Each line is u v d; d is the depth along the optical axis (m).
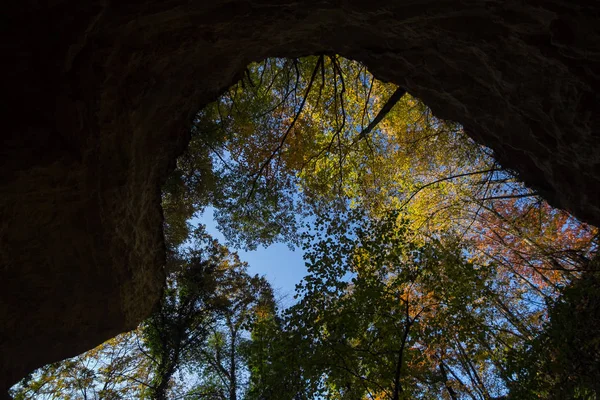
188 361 16.78
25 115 4.78
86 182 5.85
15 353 6.63
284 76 14.94
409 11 6.10
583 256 13.44
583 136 5.96
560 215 15.08
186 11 5.57
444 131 14.79
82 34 4.60
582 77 5.30
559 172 7.34
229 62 8.02
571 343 8.92
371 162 16.42
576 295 9.22
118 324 8.45
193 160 14.05
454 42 6.49
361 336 9.69
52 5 4.30
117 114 5.93
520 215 16.03
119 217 7.02
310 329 9.57
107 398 15.44
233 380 16.88
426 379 10.79
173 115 8.27
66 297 6.88
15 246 5.64
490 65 6.46
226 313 18.23
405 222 10.81
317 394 9.12
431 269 10.01
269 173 16.28
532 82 6.14
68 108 5.00
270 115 15.95
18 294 6.13
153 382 16.19
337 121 15.07
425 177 17.11
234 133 15.44
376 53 8.09
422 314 10.90
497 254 17.36
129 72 5.91
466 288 9.85
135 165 7.22
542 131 6.87
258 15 6.35
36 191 5.25
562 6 4.61
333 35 7.89
